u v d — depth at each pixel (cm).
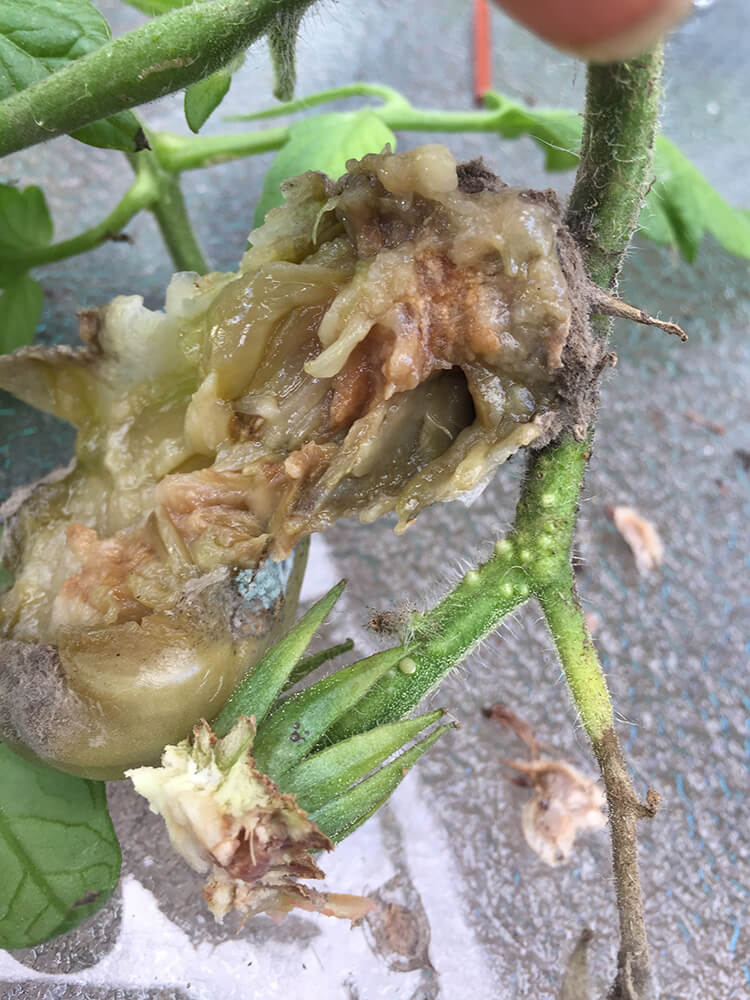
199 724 14
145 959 17
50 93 14
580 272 13
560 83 27
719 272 26
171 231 21
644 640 21
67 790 16
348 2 23
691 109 29
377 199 13
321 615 14
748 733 21
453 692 20
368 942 18
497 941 18
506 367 13
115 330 15
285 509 14
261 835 12
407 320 13
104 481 16
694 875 19
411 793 19
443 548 22
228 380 14
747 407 24
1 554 16
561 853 19
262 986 17
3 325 21
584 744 19
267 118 24
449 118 22
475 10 29
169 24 13
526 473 15
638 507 23
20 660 14
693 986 18
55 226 24
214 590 14
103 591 15
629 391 24
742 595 22
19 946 15
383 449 14
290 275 14
